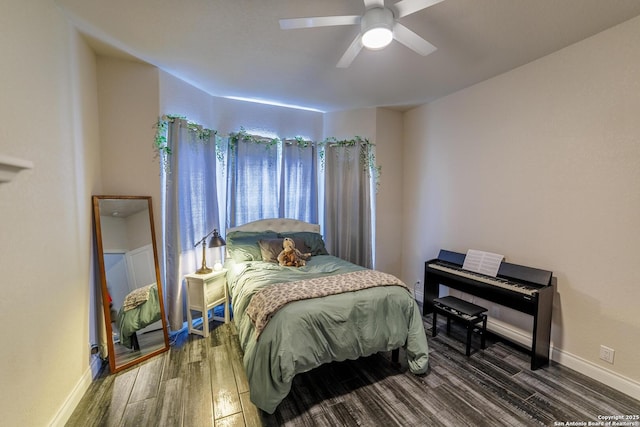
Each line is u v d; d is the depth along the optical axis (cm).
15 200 138
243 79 295
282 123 387
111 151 253
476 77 284
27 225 147
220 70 274
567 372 224
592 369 215
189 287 288
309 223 393
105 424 170
